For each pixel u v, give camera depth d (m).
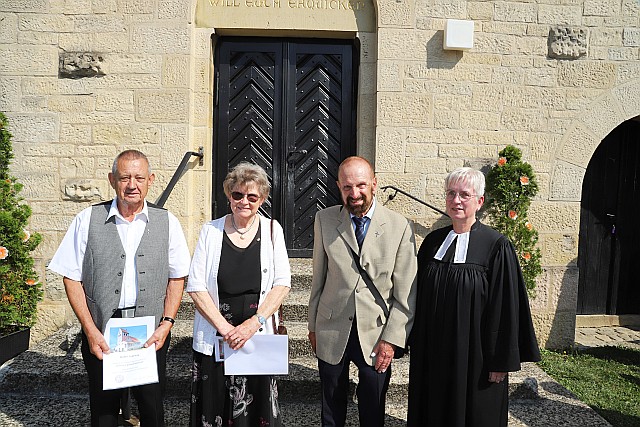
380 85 4.44
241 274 2.39
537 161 4.58
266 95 4.80
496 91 4.52
